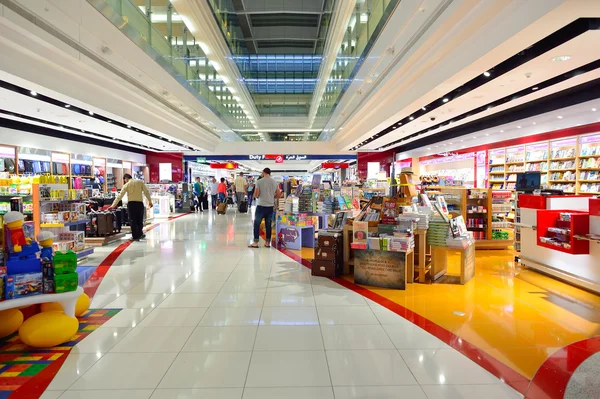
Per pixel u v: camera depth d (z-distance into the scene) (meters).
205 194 19.47
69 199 6.66
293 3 16.23
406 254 4.51
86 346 2.91
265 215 7.44
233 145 20.50
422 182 12.95
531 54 4.89
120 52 7.22
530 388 2.31
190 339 3.04
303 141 21.20
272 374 2.48
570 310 3.74
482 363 2.63
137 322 3.41
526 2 3.90
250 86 21.88
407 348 2.87
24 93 6.71
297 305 3.88
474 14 4.68
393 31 7.23
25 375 2.47
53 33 5.32
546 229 4.96
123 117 9.14
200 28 9.68
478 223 7.39
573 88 8.20
